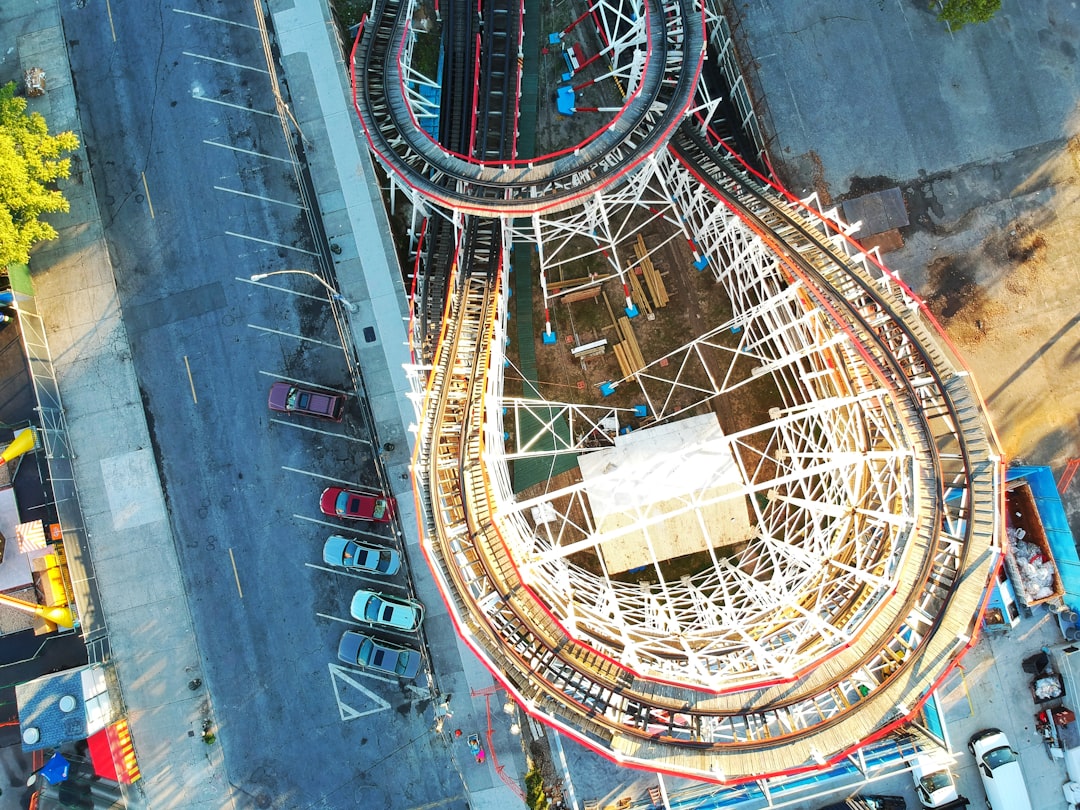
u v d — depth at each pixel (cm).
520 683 2889
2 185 3478
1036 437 3825
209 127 4025
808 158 3941
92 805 3756
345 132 3947
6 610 3834
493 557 3025
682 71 3206
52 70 4081
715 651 3120
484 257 3441
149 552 3878
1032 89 3941
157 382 3944
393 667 3659
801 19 3988
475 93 3594
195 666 3825
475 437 3156
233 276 3972
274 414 3912
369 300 3884
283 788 3769
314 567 3844
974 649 3719
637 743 2773
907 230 3916
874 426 3234
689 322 3831
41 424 3844
